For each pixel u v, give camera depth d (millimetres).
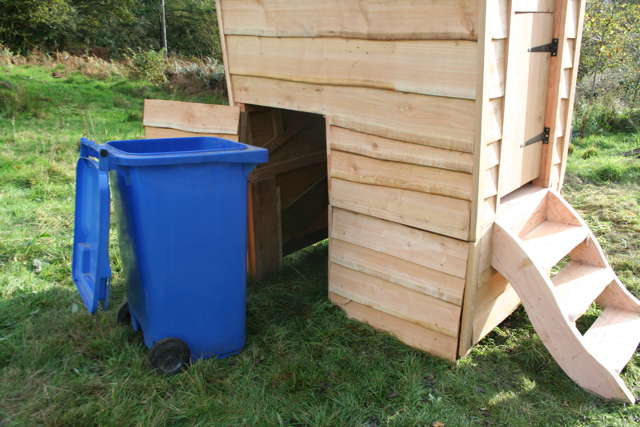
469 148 2545
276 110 3854
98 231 2574
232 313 2861
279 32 3211
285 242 4301
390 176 2926
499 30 2453
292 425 2410
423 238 2875
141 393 2576
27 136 8102
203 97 14656
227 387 2641
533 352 3023
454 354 2893
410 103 2715
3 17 23516
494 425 2439
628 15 12023
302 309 3492
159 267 2596
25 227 4711
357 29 2816
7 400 2512
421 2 2510
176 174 2504
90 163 2855
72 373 2729
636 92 11516
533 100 3045
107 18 29344
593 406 2584
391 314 3152
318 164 4379
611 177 6723
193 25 33562
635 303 3244
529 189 3393
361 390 2648
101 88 14172
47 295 3551
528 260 2727
